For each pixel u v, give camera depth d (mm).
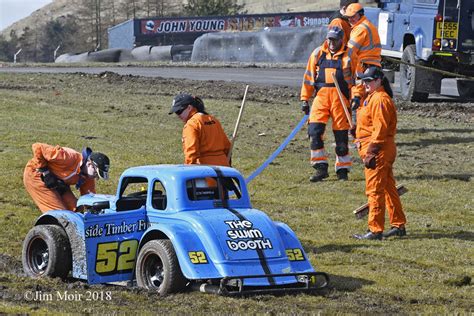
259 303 11695
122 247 12703
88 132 26250
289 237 12648
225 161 14930
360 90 19828
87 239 12516
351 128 20484
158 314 11008
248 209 12883
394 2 34125
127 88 35250
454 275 13758
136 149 24062
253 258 11914
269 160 18953
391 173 16172
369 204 16125
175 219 12359
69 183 14992
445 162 23000
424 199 19375
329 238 16219
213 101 32031
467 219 17812
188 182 12648
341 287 12898
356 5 20359
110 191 19984
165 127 27438
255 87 35750
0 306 11180
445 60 31531
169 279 11891
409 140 25547
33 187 15070
